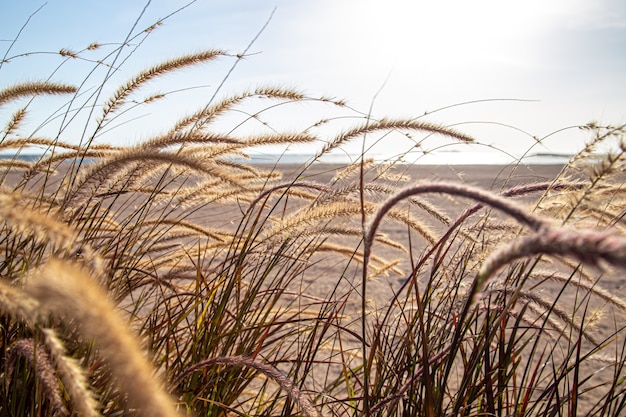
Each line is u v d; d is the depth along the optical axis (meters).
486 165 58.50
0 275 1.77
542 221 0.72
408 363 1.88
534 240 0.68
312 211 2.20
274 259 2.18
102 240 2.26
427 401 1.55
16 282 1.62
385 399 1.66
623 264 0.55
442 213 2.18
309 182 2.45
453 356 1.68
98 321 0.68
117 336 0.69
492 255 0.75
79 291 0.68
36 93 2.33
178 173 2.38
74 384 1.00
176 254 2.74
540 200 1.82
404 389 1.67
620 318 4.34
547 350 4.41
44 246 1.75
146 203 2.25
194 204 2.61
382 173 2.47
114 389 1.58
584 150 1.75
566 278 2.11
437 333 1.96
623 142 1.29
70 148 2.45
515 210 0.76
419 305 1.64
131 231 2.21
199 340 2.02
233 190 2.60
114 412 1.56
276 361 2.11
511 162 2.28
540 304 1.96
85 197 1.80
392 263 2.94
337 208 2.18
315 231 2.35
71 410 1.48
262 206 2.38
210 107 2.43
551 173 23.16
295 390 1.43
